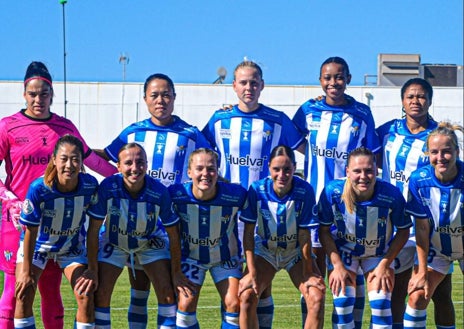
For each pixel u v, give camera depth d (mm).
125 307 10086
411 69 29344
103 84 24719
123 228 6941
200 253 7098
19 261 6824
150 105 7613
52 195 6734
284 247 7160
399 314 7535
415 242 7383
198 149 6945
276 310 9945
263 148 7809
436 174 6922
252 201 7086
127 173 6766
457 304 10539
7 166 7242
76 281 6754
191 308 6852
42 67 7258
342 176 7918
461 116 24750
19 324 6723
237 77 7797
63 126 7266
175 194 7027
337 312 6957
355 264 7227
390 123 7980
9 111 23766
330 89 7863
